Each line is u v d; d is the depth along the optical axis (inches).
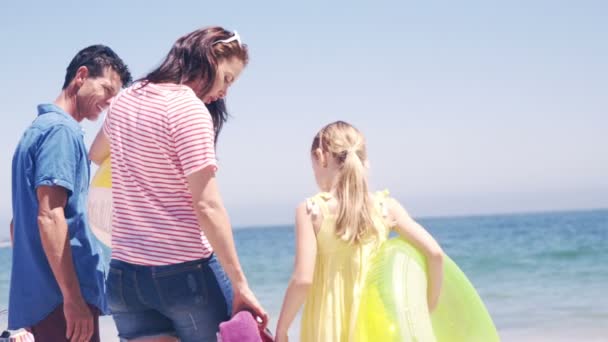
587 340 306.7
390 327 117.3
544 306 420.8
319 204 124.2
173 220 107.7
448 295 138.3
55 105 124.3
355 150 126.6
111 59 129.6
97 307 124.5
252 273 759.7
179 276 107.1
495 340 136.7
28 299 123.0
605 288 495.5
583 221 2231.8
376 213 125.6
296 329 329.4
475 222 2672.2
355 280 122.2
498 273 664.4
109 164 129.3
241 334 104.5
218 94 118.5
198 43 114.3
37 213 119.6
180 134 106.5
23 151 120.4
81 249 122.2
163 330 113.3
